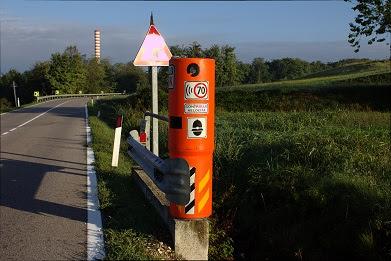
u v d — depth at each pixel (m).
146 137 8.45
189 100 4.61
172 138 4.74
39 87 93.62
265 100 28.39
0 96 92.69
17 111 38.03
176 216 4.79
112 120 23.92
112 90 114.62
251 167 7.72
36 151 13.05
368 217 5.96
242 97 28.86
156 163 5.25
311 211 6.41
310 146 8.55
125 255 4.50
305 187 6.73
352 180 6.84
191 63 4.58
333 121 15.70
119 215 5.88
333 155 8.19
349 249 5.83
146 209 6.14
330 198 6.39
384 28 20.00
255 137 10.13
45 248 5.06
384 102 26.86
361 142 9.38
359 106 26.33
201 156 4.71
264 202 6.79
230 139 9.45
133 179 7.99
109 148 12.59
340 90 29.05
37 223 5.95
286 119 15.14
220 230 5.72
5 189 7.99
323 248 5.98
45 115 31.58
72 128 20.69
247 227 6.53
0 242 5.26
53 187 8.04
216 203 6.71
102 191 7.19
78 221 5.98
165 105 24.48
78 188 7.89
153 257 4.49
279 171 7.28
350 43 21.31
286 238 6.13
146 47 8.03
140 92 25.58
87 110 36.59
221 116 18.48
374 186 6.70
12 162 11.05
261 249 6.11
